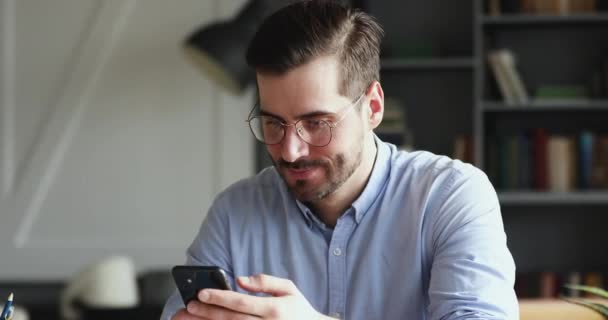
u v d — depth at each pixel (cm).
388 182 168
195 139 427
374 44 159
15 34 435
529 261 453
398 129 430
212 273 138
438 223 162
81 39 432
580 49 445
